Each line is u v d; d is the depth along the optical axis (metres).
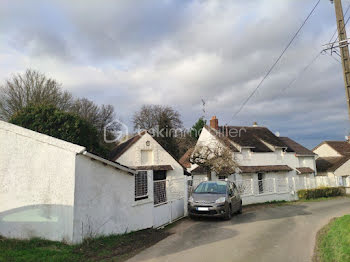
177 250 7.10
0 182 7.66
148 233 9.23
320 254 6.70
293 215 13.83
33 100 24.19
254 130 30.64
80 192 7.22
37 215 7.28
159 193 11.43
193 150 23.12
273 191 23.47
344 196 28.84
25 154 7.59
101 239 7.62
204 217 12.83
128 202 9.09
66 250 6.39
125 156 21.05
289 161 28.77
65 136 17.06
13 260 5.47
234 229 9.89
